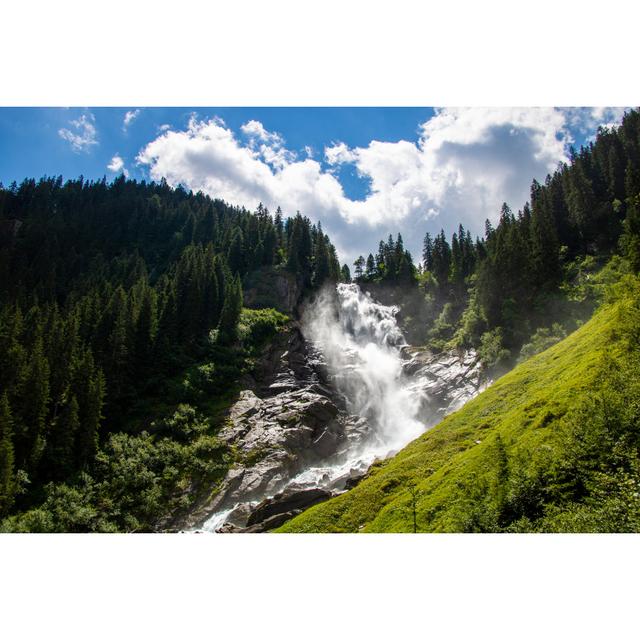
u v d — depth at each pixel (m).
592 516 22.38
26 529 49.72
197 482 64.94
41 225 147.38
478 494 30.06
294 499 54.47
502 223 122.94
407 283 149.75
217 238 159.50
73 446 64.38
